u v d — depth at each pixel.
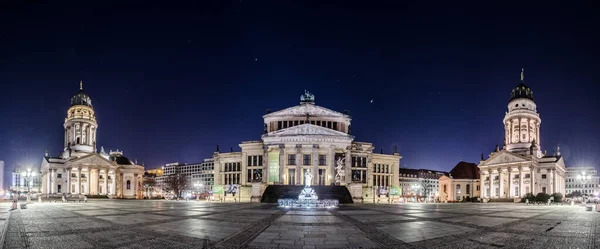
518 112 112.56
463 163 143.62
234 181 102.06
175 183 158.62
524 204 86.50
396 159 106.06
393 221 30.38
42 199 96.88
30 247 17.66
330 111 98.62
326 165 90.00
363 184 94.56
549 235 22.28
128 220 30.77
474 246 18.09
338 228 25.11
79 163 117.00
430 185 186.62
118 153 153.25
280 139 89.19
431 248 17.50
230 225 26.75
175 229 24.19
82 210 46.25
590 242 19.70
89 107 126.38
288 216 35.19
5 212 43.22
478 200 118.00
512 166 107.94
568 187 184.50
